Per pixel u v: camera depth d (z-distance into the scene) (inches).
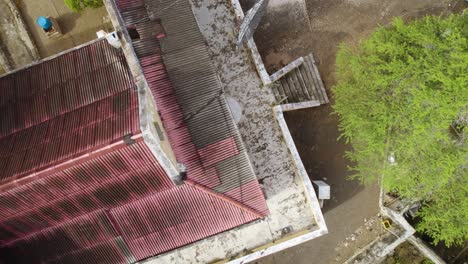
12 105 895.7
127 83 862.5
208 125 938.7
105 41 930.1
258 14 1096.2
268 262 1250.0
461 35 941.2
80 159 764.0
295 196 1072.2
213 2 1080.8
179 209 932.0
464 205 1051.3
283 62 1205.7
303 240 1025.5
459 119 1050.1
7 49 1152.8
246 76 1081.4
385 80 967.6
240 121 1074.7
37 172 770.8
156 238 965.2
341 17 1206.9
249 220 970.1
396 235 1188.5
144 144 764.6
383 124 993.5
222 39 1079.0
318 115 1226.0
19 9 1157.1
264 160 1075.3
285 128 1055.0
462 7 1212.5
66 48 1168.8
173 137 904.9
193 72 949.8
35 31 1162.0
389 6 1208.2
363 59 1019.3
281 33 1203.9
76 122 826.2
